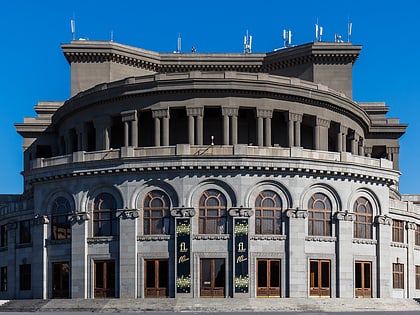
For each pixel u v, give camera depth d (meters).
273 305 58.91
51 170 67.12
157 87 73.19
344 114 81.25
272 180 63.03
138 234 62.84
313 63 93.12
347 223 65.19
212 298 60.28
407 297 73.75
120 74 94.00
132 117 74.62
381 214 68.25
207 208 62.38
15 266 72.69
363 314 55.06
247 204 62.19
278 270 62.59
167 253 62.09
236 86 72.94
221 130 75.69
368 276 67.06
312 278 63.59
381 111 97.94
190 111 73.25
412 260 75.19
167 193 62.84
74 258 64.88
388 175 68.44
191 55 96.38
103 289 63.72
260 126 73.88
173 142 77.25
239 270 61.19
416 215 76.44
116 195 64.12
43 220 67.75
